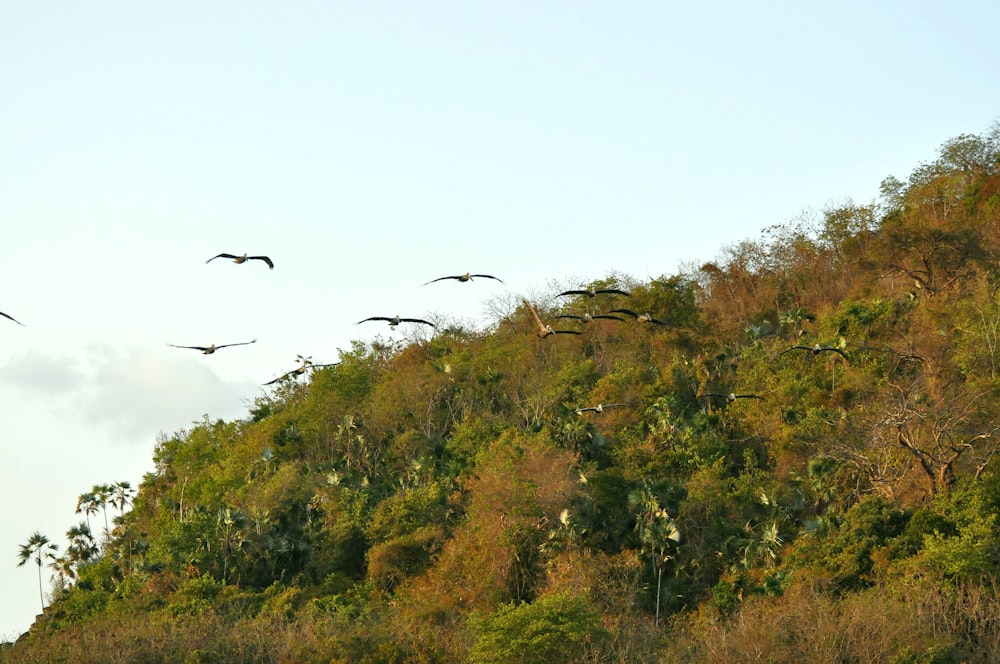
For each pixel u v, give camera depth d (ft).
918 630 144.56
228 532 235.40
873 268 281.74
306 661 164.55
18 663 178.29
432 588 202.18
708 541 206.39
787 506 210.79
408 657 158.61
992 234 290.35
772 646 145.48
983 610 150.20
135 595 227.20
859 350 254.47
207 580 221.05
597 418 247.91
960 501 178.81
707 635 156.87
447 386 288.10
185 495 280.72
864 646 140.67
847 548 176.55
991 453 190.80
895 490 193.47
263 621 187.11
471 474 236.22
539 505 204.03
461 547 207.41
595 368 282.36
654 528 197.88
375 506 246.88
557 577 190.80
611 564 192.85
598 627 157.89
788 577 178.60
